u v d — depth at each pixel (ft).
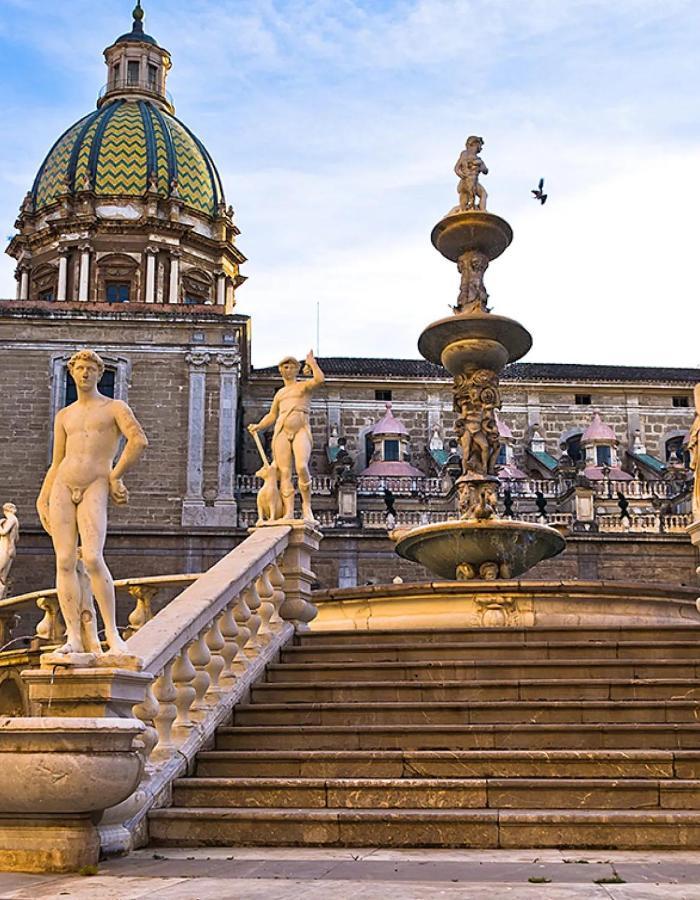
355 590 50.42
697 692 33.35
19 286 209.56
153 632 30.25
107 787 23.35
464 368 59.47
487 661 35.99
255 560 39.06
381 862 23.07
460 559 57.16
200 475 169.17
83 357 27.02
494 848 25.14
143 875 21.81
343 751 30.37
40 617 153.89
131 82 229.45
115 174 207.21
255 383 207.82
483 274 60.23
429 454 206.18
